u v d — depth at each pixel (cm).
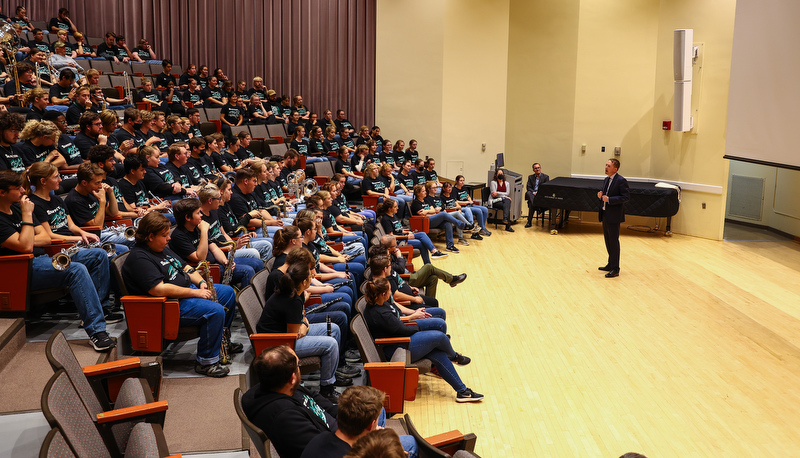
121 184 606
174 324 411
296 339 424
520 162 1389
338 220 870
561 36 1290
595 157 1287
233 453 342
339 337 473
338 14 1459
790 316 751
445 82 1383
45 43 1105
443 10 1364
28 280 395
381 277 505
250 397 303
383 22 1413
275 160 952
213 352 427
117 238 507
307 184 913
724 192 1139
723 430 487
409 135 1430
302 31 1457
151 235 416
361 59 1472
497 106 1400
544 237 1176
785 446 466
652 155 1239
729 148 969
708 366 606
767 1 855
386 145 1294
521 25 1347
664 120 1208
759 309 776
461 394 528
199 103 1240
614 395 545
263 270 498
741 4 930
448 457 278
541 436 475
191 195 686
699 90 1145
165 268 424
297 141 1179
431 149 1415
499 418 503
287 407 295
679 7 1161
